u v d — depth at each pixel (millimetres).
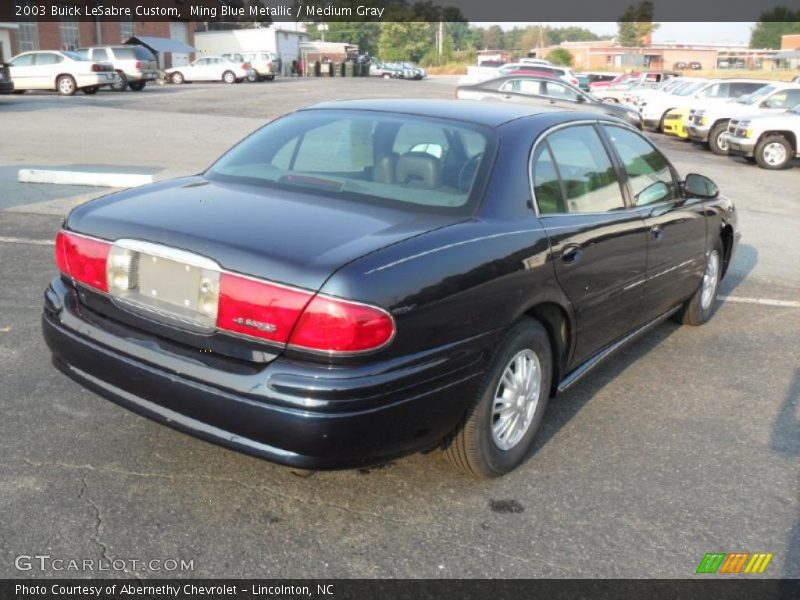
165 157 13430
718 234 5699
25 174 10289
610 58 102062
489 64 51062
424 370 2883
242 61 43000
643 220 4371
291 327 2723
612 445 3947
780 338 5781
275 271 2754
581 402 4461
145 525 3062
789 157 16516
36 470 3395
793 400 4645
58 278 3578
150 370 2984
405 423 2879
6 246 7105
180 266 2959
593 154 4180
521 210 3473
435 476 3531
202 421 2902
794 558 3076
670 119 22078
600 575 2914
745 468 3779
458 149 3586
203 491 3314
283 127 4078
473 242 3135
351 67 61969
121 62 31453
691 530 3230
